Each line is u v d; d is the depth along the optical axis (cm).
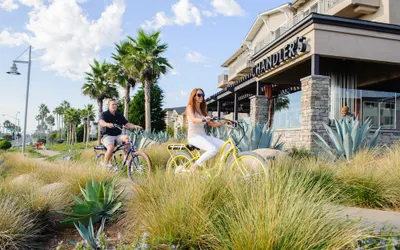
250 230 256
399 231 318
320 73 1622
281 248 244
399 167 532
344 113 1108
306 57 1213
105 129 692
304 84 1200
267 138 839
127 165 650
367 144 827
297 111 1320
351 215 361
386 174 510
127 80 2850
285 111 1432
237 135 835
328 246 244
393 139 1234
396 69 1622
